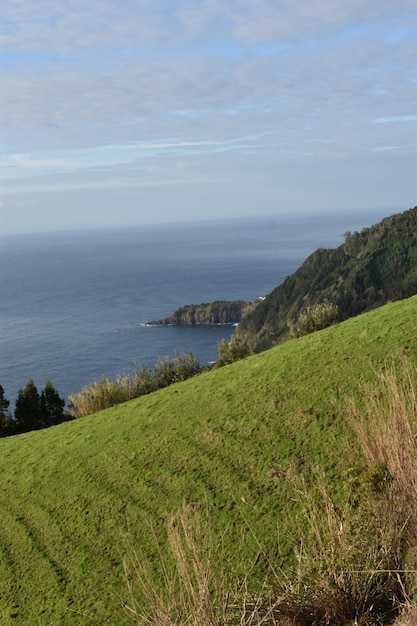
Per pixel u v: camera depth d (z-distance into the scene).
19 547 7.48
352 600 4.36
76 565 6.81
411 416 5.77
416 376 8.38
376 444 6.11
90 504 8.01
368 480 5.75
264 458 7.80
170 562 6.25
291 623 4.37
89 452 9.69
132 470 8.58
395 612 4.26
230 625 4.23
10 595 6.61
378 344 10.23
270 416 8.90
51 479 9.09
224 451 8.32
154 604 4.62
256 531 6.32
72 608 6.09
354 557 4.54
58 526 7.71
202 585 4.20
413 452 5.10
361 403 8.20
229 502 7.07
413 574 4.42
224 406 9.82
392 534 4.65
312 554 4.92
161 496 7.69
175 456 8.60
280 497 6.82
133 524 7.25
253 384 10.38
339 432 7.78
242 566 5.73
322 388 9.20
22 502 8.62
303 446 7.78
